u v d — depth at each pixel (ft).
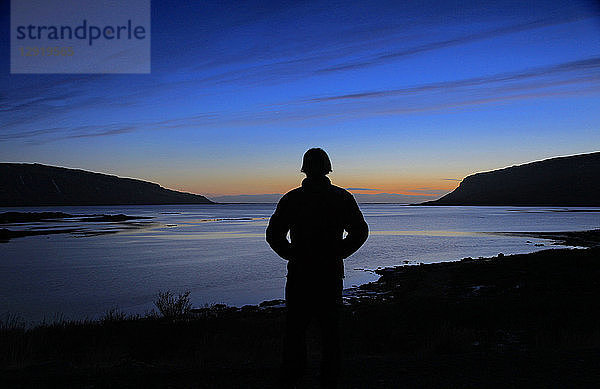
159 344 33.68
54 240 252.21
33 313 71.77
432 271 111.24
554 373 15.15
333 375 12.04
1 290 96.53
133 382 15.30
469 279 92.27
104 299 85.10
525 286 76.18
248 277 116.47
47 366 20.52
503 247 209.97
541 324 37.70
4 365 20.89
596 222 483.51
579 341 25.82
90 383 15.29
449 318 43.16
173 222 519.60
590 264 98.78
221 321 46.34
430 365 16.70
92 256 171.22
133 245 222.07
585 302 51.80
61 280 111.14
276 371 16.51
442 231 342.23
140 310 73.72
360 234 11.86
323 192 11.94
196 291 94.43
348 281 106.83
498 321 40.50
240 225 453.17
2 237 270.87
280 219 11.98
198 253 183.32
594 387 13.53
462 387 13.78
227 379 15.52
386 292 85.10
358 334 36.76
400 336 34.60
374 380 14.89
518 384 13.93
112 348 30.04
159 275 120.37
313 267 11.72
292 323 12.05
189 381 15.33
